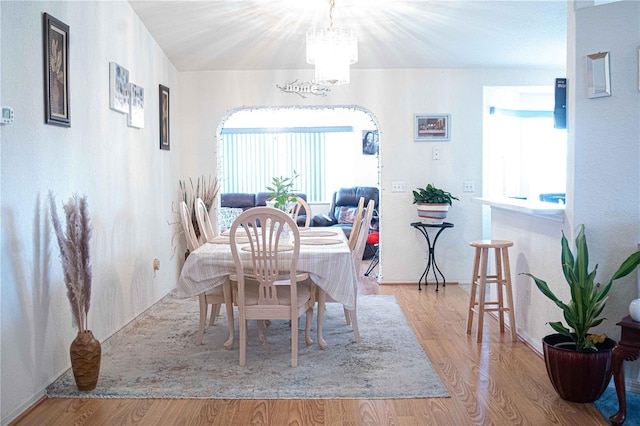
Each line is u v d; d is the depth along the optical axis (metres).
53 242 3.04
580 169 3.05
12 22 2.62
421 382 3.06
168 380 3.13
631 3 2.89
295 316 3.32
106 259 3.76
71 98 3.24
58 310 3.11
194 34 4.89
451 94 5.90
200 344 3.80
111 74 3.82
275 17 4.61
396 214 5.98
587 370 2.69
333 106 5.88
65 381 3.08
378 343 3.80
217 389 2.99
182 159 5.88
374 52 5.42
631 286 2.95
